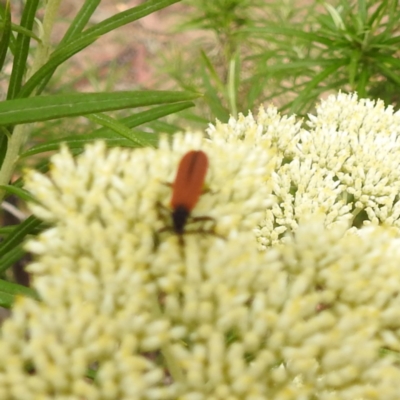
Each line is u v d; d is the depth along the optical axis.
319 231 0.13
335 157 0.17
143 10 0.15
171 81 0.35
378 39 0.21
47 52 0.16
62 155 0.13
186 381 0.11
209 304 0.12
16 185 0.16
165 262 0.12
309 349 0.11
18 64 0.15
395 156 0.17
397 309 0.12
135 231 0.12
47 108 0.12
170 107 0.16
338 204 0.16
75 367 0.11
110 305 0.12
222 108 0.24
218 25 0.26
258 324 0.12
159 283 0.12
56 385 0.11
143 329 0.11
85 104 0.12
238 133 0.18
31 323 0.11
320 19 0.23
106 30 0.15
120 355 0.11
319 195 0.16
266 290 0.12
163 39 0.40
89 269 0.12
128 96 0.13
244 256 0.12
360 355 0.11
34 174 0.13
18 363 0.11
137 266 0.12
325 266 0.12
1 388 0.11
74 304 0.11
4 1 0.35
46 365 0.11
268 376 0.12
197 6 0.26
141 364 0.11
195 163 0.12
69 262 0.12
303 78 0.30
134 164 0.13
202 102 0.28
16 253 0.16
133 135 0.14
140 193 0.13
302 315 0.12
